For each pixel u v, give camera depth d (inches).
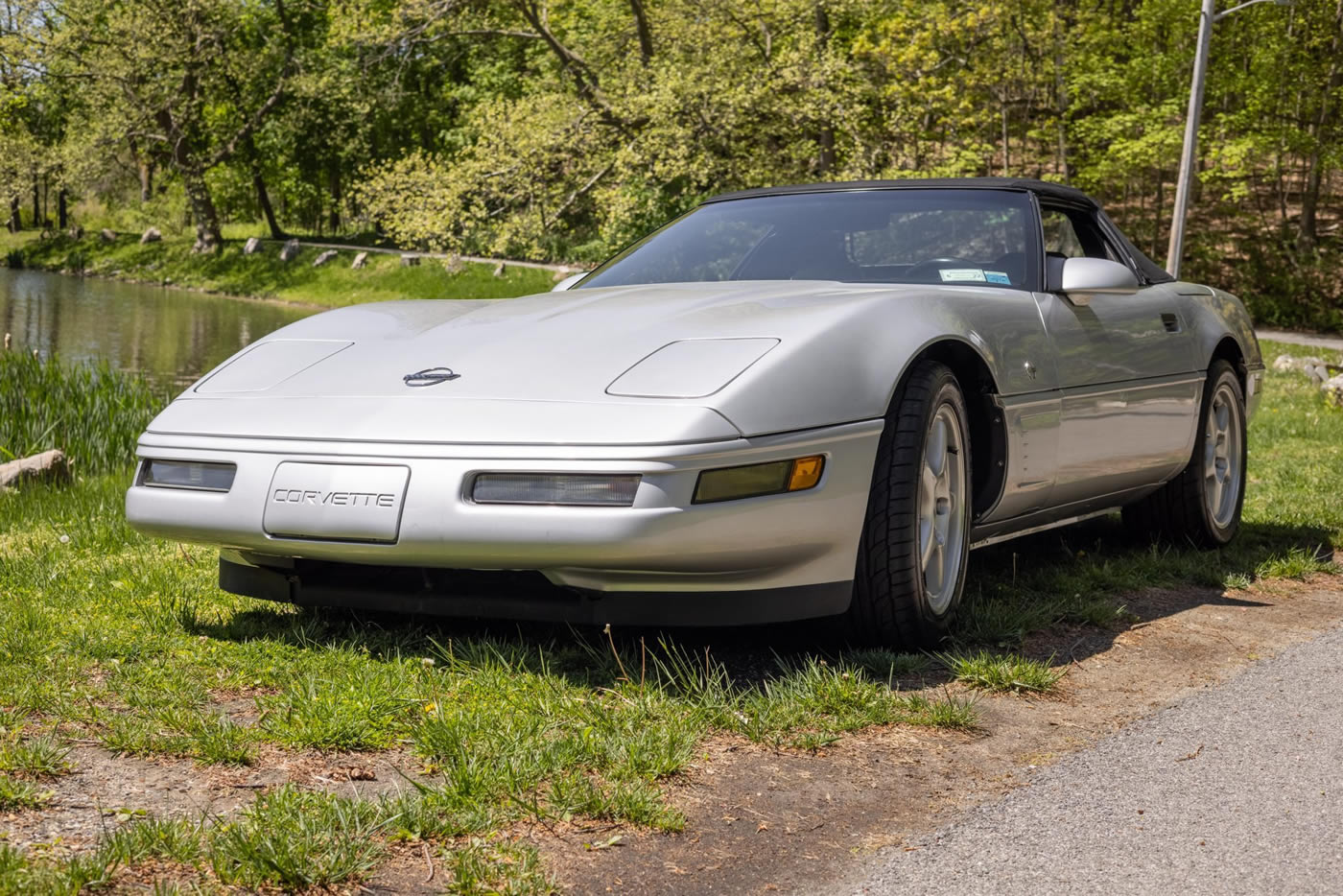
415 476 99.3
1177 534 177.3
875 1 957.8
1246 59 1026.1
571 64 1059.9
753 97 851.4
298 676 102.0
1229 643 128.1
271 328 934.4
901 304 117.2
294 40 1632.6
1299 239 1123.9
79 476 237.6
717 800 80.2
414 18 1054.4
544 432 98.4
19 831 69.3
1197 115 768.9
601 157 885.2
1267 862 71.9
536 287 1163.9
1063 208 158.1
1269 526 200.5
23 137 1652.3
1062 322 138.9
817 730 93.8
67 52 1531.7
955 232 144.4
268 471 104.7
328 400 108.5
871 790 83.3
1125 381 149.3
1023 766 89.0
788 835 75.0
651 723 92.2
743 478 98.9
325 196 1771.7
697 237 153.9
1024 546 178.1
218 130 1678.2
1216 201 1249.4
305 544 103.0
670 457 95.5
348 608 128.4
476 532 97.4
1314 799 82.7
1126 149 995.3
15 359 326.6
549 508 96.4
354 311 133.0
